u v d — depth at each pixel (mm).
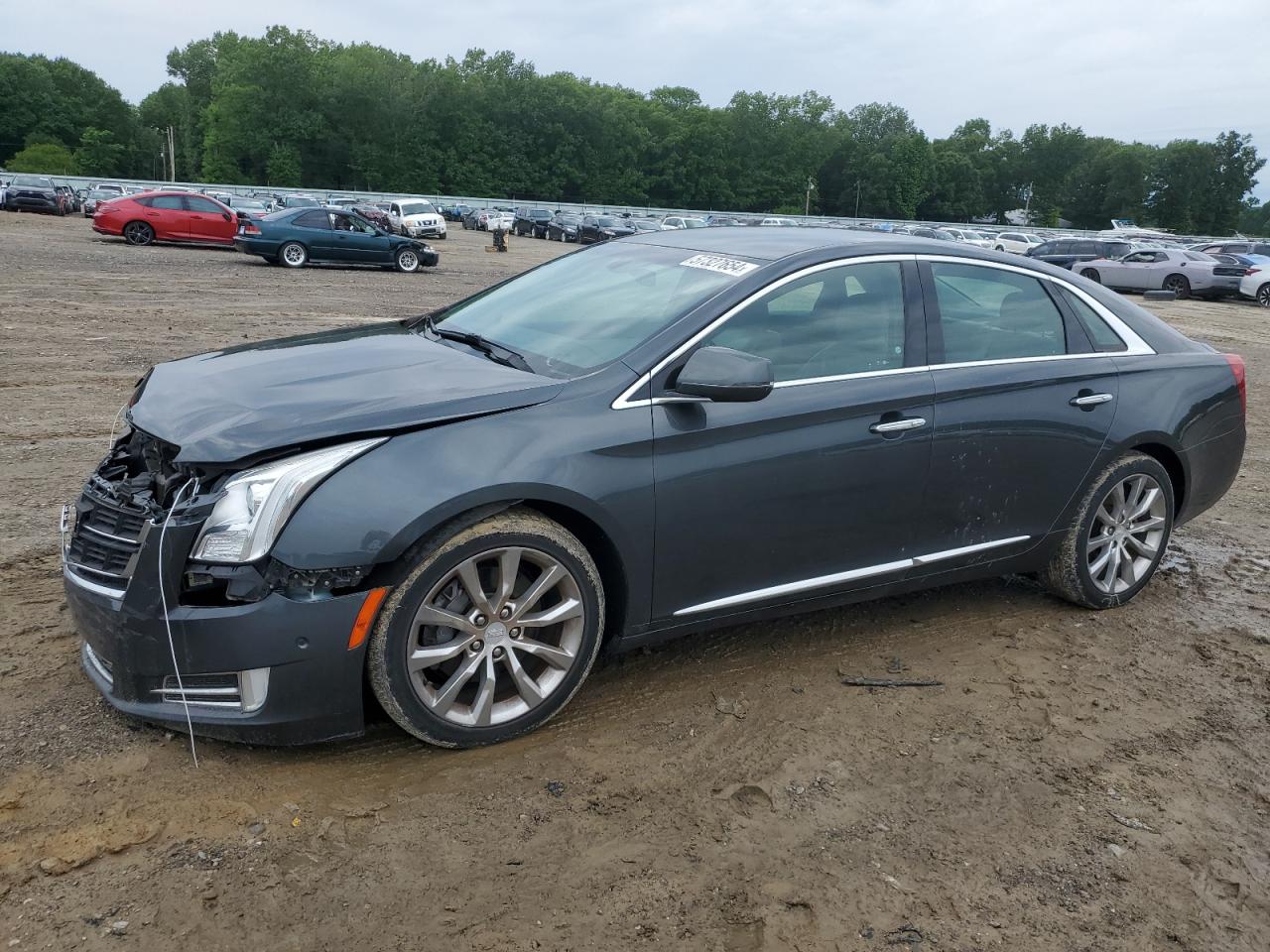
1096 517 4453
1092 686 3883
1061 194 151500
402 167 117375
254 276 19391
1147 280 27219
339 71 111938
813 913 2539
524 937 2391
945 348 3947
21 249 21719
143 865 2525
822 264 3748
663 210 85625
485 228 57781
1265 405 10672
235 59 112750
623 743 3264
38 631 3717
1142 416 4441
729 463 3369
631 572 3275
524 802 2908
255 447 2771
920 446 3791
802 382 3564
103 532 2930
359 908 2443
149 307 13359
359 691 2887
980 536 4109
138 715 2873
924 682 3818
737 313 3512
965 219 149875
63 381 8422
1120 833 2963
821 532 3646
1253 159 143500
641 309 3623
